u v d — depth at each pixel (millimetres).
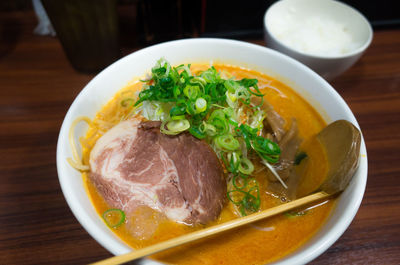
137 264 180
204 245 215
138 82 302
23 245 248
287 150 256
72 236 253
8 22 415
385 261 244
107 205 233
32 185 283
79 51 348
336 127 240
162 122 249
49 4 303
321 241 191
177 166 241
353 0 417
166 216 229
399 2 418
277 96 300
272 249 215
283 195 240
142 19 400
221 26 411
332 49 367
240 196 242
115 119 279
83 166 240
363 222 264
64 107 341
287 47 331
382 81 372
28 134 318
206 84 261
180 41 303
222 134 245
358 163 219
